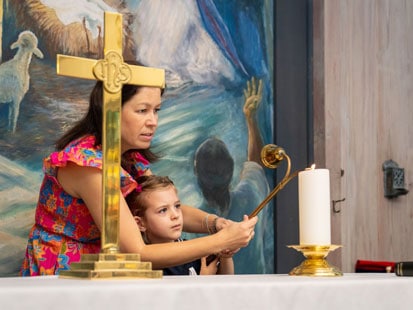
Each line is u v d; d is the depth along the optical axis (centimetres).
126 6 310
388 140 427
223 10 350
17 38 276
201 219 280
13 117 274
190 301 116
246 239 215
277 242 366
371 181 414
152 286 112
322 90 390
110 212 143
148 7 319
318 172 164
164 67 324
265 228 361
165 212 262
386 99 427
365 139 412
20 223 273
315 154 388
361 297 137
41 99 281
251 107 359
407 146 439
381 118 423
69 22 290
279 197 369
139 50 315
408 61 445
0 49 271
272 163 240
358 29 414
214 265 264
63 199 222
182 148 327
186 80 331
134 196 263
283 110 376
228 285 120
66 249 223
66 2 290
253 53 363
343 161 398
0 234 268
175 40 328
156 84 154
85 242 225
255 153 358
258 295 123
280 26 379
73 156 208
